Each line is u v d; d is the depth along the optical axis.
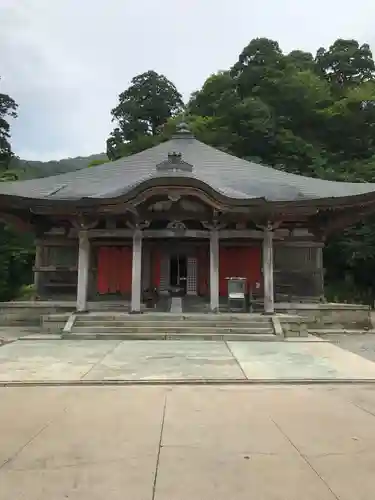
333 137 56.44
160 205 20.17
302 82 57.66
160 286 24.83
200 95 61.62
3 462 4.95
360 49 71.12
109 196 20.62
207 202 19.41
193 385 9.17
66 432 6.03
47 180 26.25
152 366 11.12
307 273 24.44
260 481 4.45
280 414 6.94
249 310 21.89
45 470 4.73
